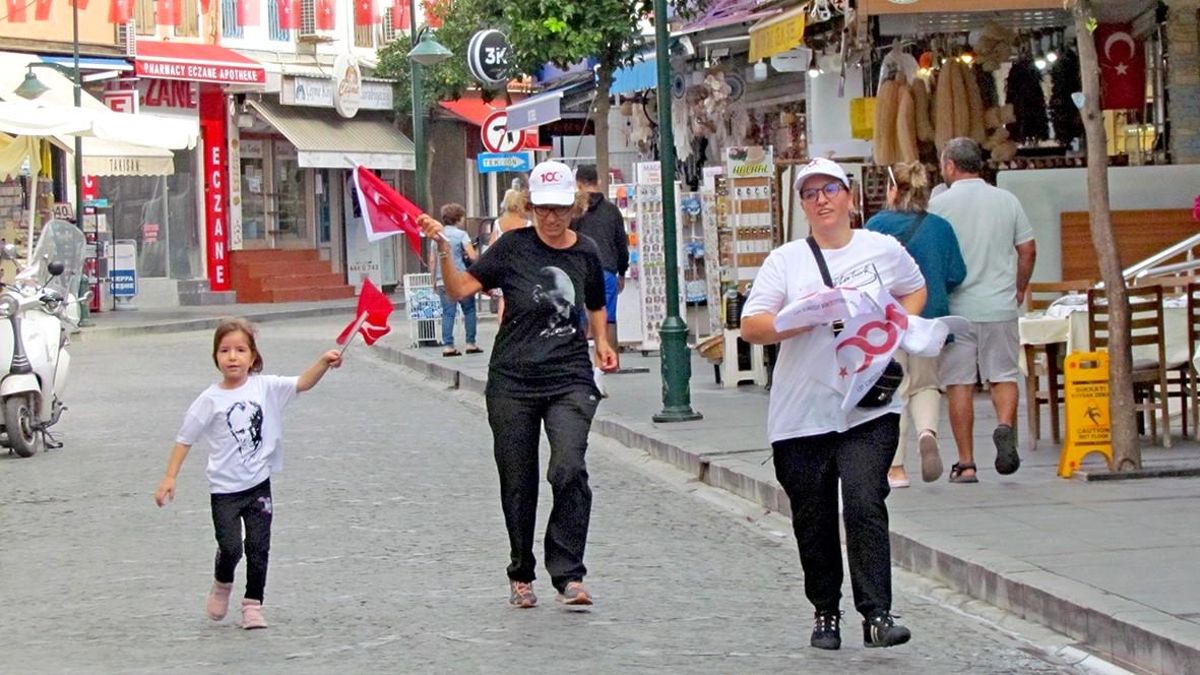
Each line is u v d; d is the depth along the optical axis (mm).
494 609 10727
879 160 21438
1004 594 10438
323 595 11234
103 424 21672
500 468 10750
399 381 27641
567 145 44719
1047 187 20656
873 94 24516
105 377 28547
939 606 10750
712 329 23531
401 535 13461
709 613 10586
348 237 56719
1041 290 17219
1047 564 10680
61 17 45688
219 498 10281
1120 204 20828
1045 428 17078
